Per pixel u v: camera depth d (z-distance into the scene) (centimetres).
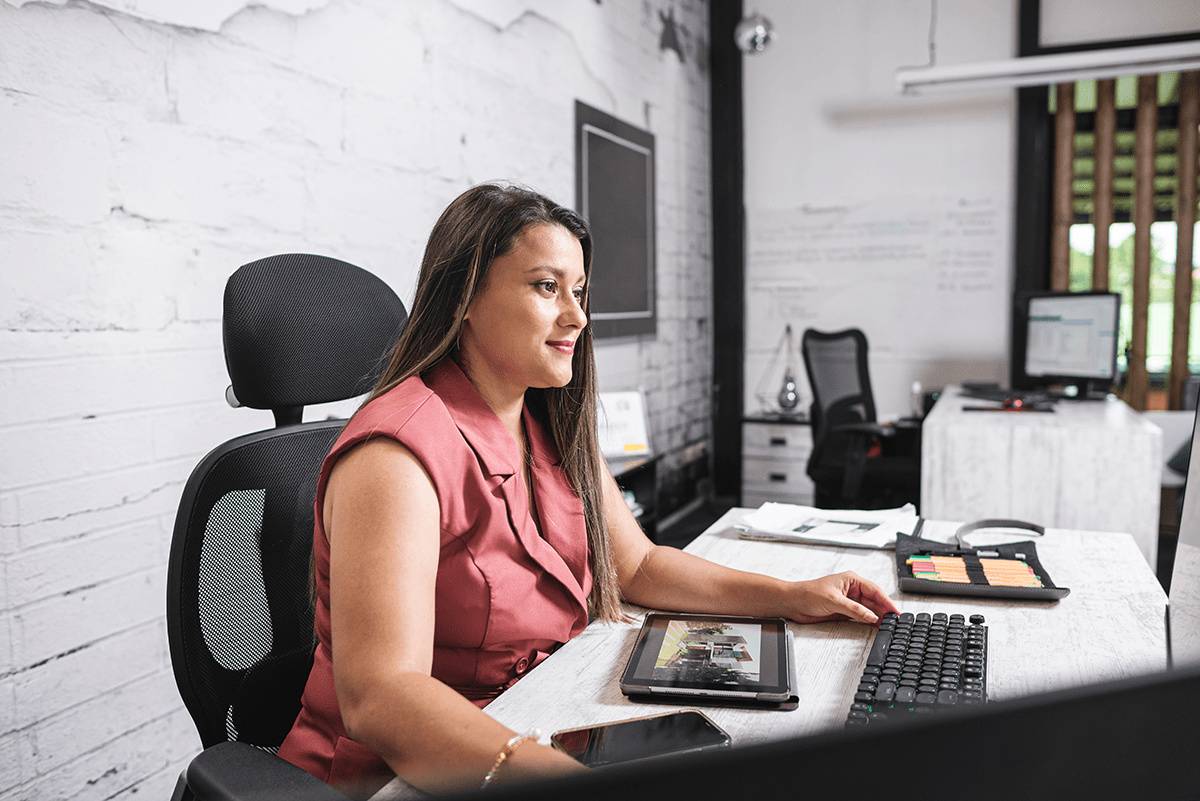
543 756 66
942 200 464
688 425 466
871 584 111
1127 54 362
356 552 83
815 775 21
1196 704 24
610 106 362
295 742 98
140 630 159
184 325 168
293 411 116
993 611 112
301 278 115
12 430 138
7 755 137
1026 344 408
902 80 395
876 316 480
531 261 98
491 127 272
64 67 144
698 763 21
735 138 491
